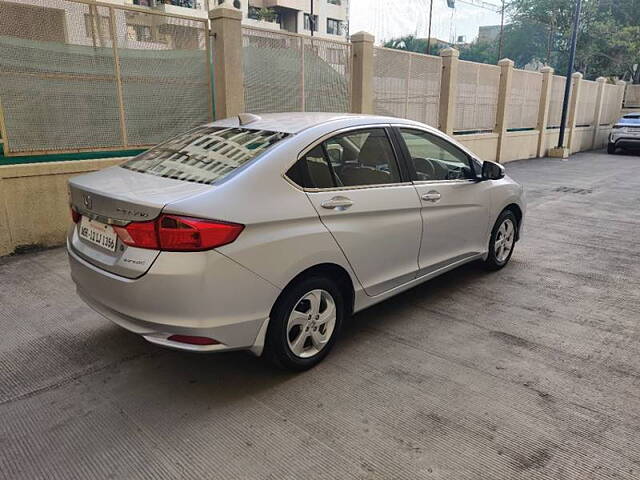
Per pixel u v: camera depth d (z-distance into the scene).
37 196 5.54
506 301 4.42
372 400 2.90
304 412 2.79
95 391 2.98
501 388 3.04
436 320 4.01
